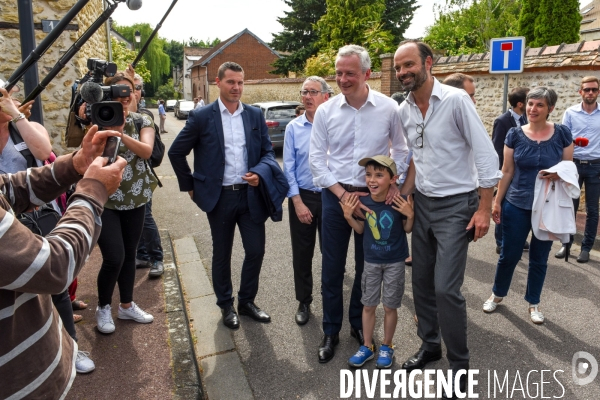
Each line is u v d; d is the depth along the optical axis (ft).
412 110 9.53
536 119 12.00
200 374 10.30
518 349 11.10
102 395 8.98
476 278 15.28
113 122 5.88
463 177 9.29
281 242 19.27
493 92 28.12
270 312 13.19
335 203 10.57
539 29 50.03
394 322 10.37
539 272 12.18
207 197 11.61
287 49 106.11
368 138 10.21
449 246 9.21
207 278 15.72
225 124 11.63
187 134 11.52
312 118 12.43
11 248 4.03
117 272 10.85
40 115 13.75
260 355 11.09
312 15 101.09
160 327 11.50
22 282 4.11
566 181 11.27
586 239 16.52
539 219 11.74
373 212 9.90
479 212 9.04
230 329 12.26
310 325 12.44
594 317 12.51
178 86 255.91
